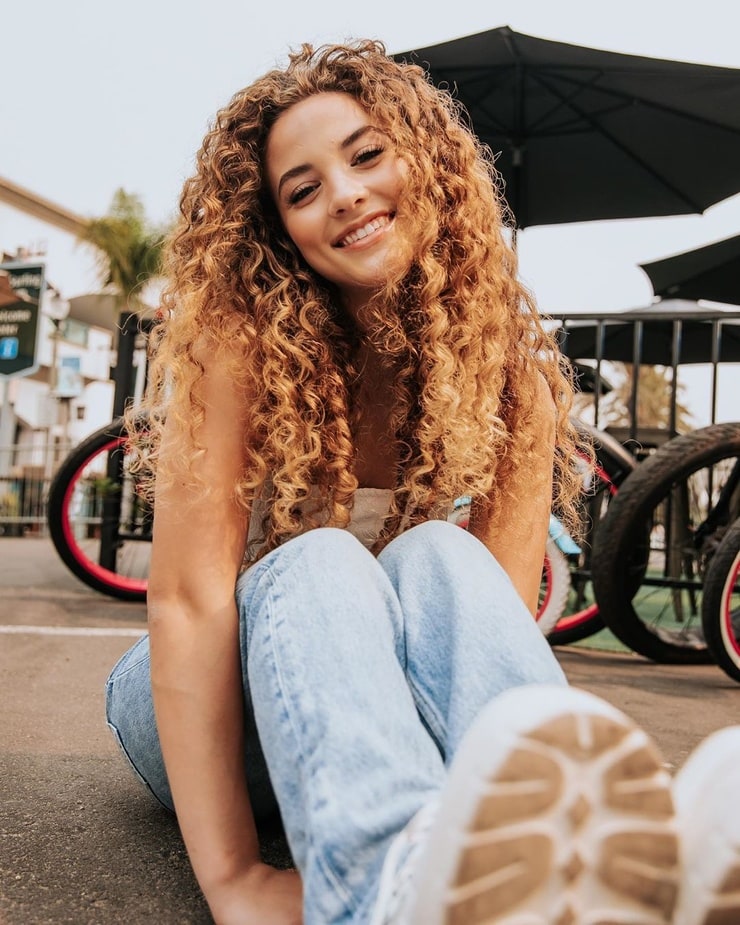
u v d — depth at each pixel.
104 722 1.69
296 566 0.84
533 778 0.53
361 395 1.21
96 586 3.24
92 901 0.95
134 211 17.45
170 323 1.10
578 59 3.89
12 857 1.06
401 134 1.12
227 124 1.17
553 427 1.23
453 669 0.80
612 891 0.56
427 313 1.15
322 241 1.10
